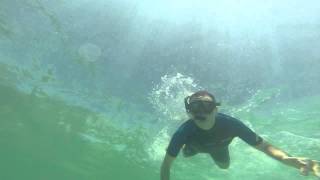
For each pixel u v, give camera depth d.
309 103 11.30
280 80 11.06
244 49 11.01
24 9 12.11
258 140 4.79
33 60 13.85
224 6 10.73
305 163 4.14
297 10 10.35
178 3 11.09
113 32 11.77
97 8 11.53
